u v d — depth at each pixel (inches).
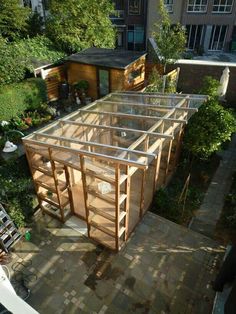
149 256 331.9
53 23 776.9
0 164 415.2
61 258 332.5
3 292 124.3
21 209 369.7
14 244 347.9
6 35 737.0
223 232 365.4
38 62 636.1
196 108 388.2
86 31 800.9
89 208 323.6
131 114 398.3
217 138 410.9
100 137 398.9
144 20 1125.1
